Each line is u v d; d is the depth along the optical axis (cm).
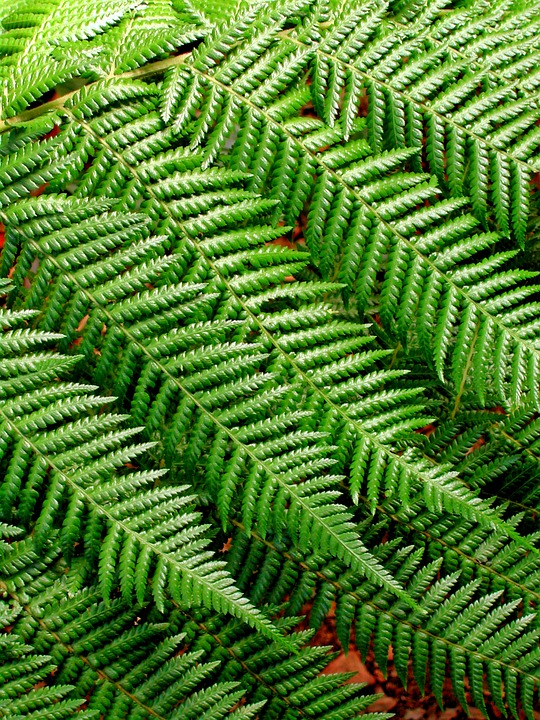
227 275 133
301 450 132
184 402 132
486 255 144
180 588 130
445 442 141
